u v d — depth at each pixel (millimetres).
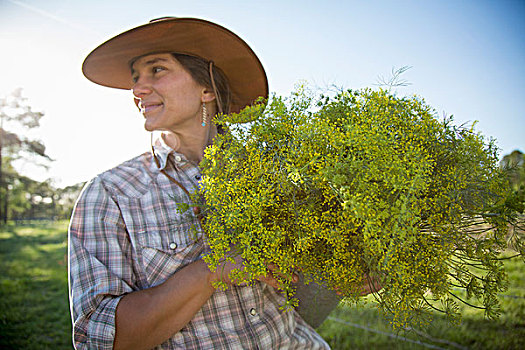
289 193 988
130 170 1230
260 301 1221
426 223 996
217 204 974
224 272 1037
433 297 1016
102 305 1012
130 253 1122
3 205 25531
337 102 1101
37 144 26188
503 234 1016
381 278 961
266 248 937
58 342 4195
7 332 4449
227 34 1287
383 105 1021
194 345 1089
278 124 1005
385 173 858
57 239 13523
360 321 3748
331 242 961
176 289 1028
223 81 1413
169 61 1276
